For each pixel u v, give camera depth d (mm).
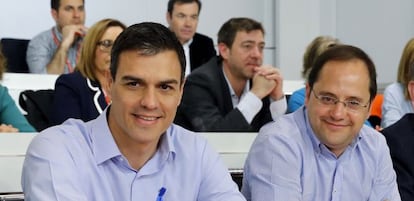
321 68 1450
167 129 1234
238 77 2463
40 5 4547
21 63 3701
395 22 4547
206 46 4148
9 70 3617
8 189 1407
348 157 1551
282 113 2438
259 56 2443
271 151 1485
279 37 5184
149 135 1134
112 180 1209
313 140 1513
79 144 1202
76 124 1252
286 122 1548
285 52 5191
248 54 2418
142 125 1125
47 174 1132
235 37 2418
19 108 2365
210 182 1298
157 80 1100
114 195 1209
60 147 1174
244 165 1595
